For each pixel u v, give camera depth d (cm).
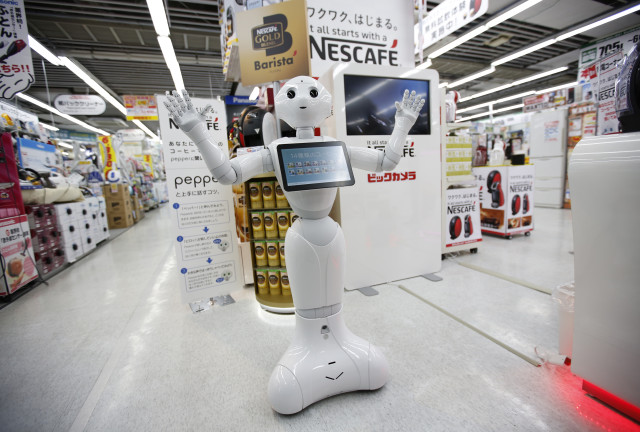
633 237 90
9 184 273
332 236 115
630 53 97
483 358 143
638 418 101
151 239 517
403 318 186
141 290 274
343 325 126
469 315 185
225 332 185
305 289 116
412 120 119
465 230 308
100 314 225
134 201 759
